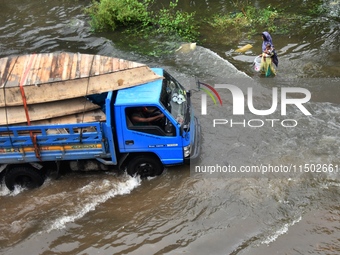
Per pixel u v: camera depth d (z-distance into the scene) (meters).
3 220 7.56
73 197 8.03
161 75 8.13
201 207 7.62
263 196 7.77
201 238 6.96
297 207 7.49
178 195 7.94
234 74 11.95
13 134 7.44
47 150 7.63
